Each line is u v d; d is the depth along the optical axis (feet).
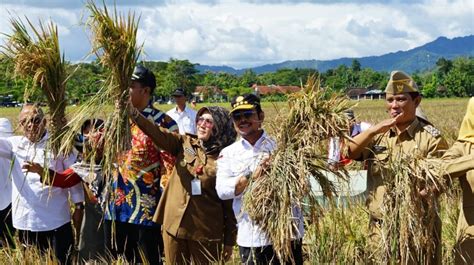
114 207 18.97
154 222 18.76
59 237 19.69
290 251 15.33
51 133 18.04
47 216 19.39
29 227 19.38
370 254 16.70
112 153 16.80
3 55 17.72
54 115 18.04
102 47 16.42
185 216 18.07
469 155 14.83
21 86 18.69
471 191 15.17
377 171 16.24
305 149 15.47
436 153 15.96
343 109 15.58
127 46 16.51
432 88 324.39
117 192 19.01
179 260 18.29
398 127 16.30
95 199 19.20
